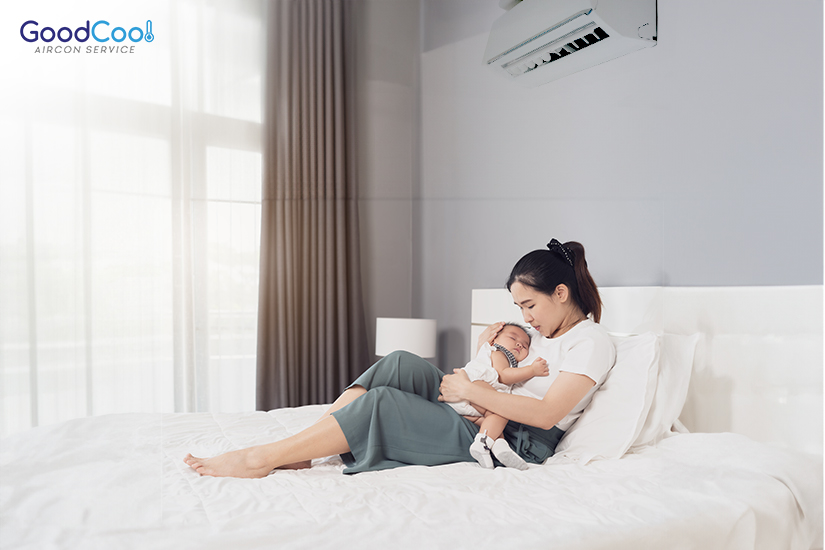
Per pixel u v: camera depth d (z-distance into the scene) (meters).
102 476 0.68
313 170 2.31
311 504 0.83
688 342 1.45
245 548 0.66
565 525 0.81
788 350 1.29
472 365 1.46
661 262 1.60
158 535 0.66
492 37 1.98
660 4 1.65
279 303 2.15
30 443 0.67
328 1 2.37
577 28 1.67
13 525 0.61
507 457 1.18
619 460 1.22
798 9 1.32
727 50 1.46
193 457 1.03
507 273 2.15
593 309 1.62
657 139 1.63
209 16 1.63
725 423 1.36
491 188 2.24
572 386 1.32
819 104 1.27
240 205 2.05
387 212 2.58
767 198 1.36
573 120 1.91
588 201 1.85
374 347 2.53
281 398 2.13
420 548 0.70
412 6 2.61
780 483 1.13
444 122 2.47
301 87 2.28
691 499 1.00
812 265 1.27
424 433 1.20
